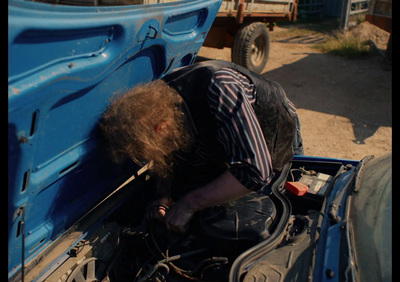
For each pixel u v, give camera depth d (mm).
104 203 2000
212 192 1624
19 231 1463
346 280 1348
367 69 8508
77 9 1279
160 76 2104
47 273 1593
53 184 1574
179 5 1839
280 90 1852
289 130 1872
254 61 7578
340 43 9961
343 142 5453
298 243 1688
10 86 1138
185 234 1836
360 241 1522
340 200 1802
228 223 1718
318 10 15094
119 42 1529
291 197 2127
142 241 1944
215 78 1571
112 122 1574
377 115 6344
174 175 1940
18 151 1268
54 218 1692
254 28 6914
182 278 1707
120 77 1726
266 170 1584
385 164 1887
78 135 1608
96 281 1742
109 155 1823
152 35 1707
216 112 1561
